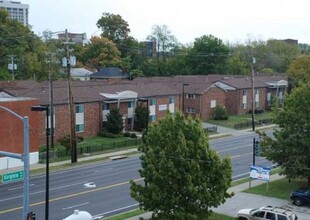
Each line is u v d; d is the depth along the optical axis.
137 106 74.81
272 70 148.75
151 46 163.62
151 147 27.45
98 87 73.75
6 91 63.78
